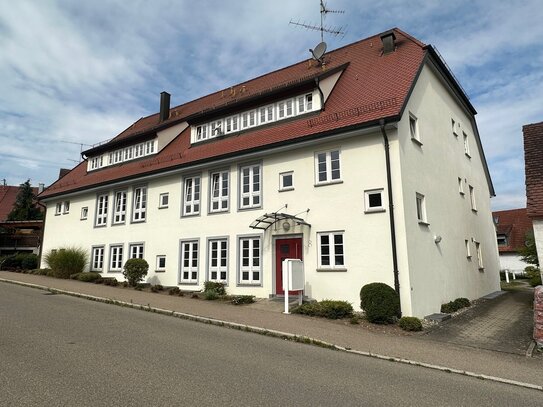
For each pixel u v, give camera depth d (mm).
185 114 24516
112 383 5352
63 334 8078
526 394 5953
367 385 5949
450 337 9742
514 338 9719
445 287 14266
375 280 12094
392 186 12203
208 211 16844
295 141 14086
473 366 7309
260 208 15227
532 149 14422
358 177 12984
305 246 13789
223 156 16125
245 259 15500
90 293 14633
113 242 20547
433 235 13953
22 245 34906
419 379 6438
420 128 14438
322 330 9734
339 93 15680
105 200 21828
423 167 14125
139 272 17562
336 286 12836
